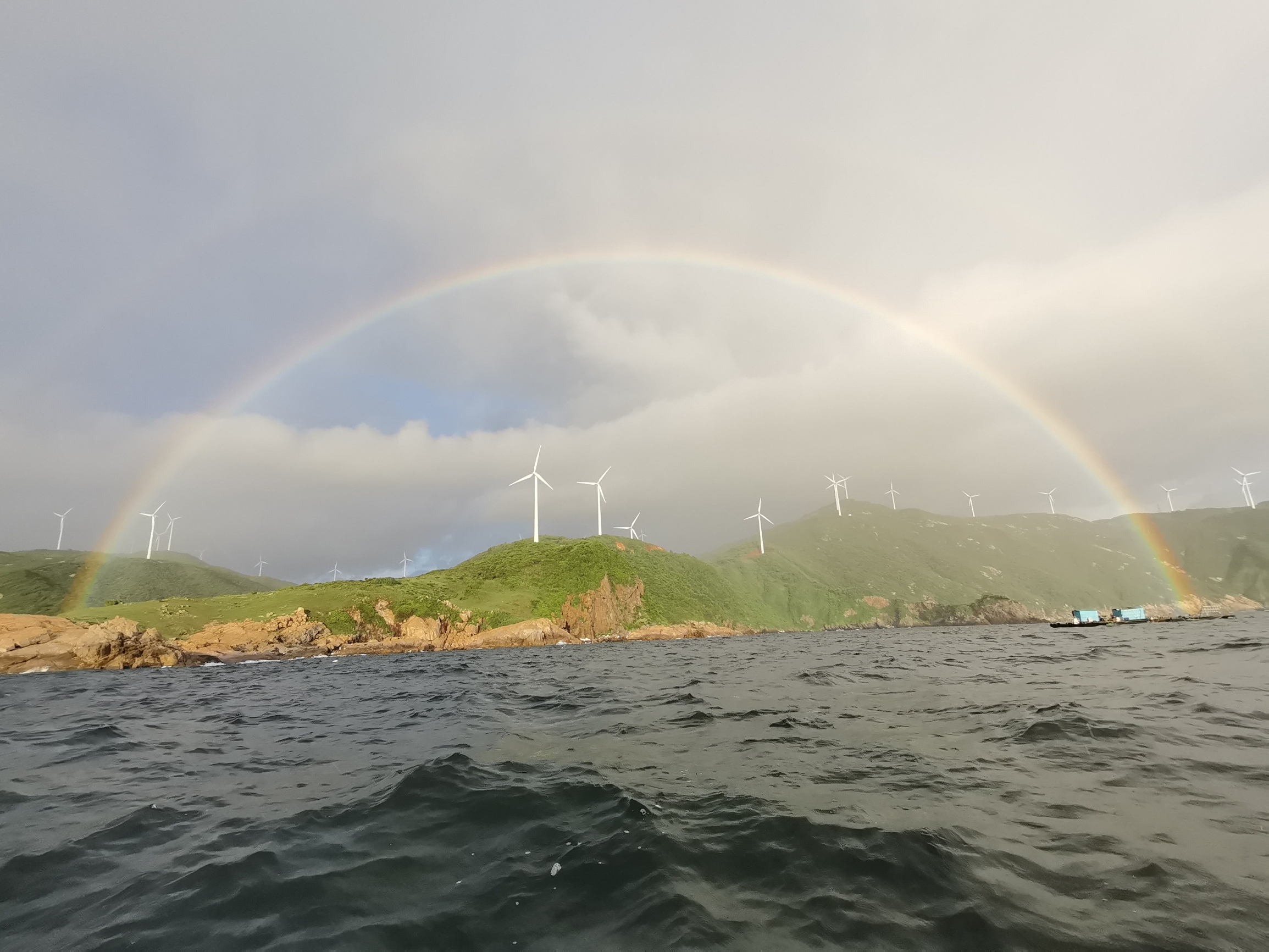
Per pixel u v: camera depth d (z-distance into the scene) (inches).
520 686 1159.0
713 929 233.3
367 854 313.1
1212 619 4571.9
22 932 243.4
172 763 546.9
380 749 580.4
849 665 1424.7
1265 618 4579.2
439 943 230.2
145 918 251.8
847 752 507.2
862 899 254.5
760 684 1042.7
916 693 866.8
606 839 321.4
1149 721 583.5
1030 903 246.2
